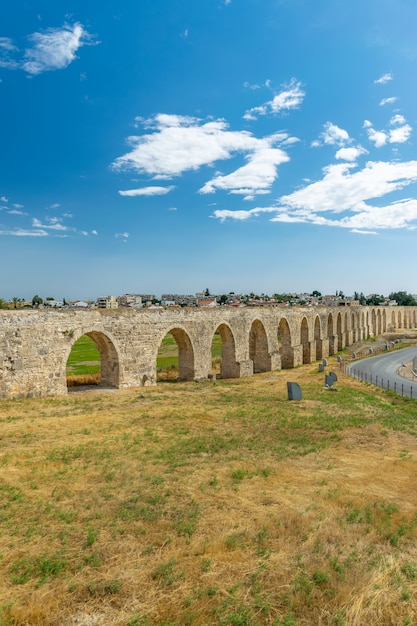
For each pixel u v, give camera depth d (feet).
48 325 75.87
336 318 226.38
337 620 20.04
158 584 22.36
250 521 29.71
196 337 108.47
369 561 25.12
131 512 30.35
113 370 89.04
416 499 35.04
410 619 20.47
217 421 61.62
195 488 35.40
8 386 69.31
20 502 31.45
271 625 19.66
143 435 52.21
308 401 81.00
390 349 229.86
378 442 54.03
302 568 24.17
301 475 40.16
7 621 19.13
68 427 54.70
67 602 20.77
